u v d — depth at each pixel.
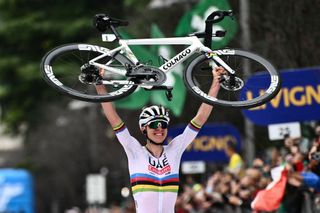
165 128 13.41
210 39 13.80
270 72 13.43
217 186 26.55
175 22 39.38
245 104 13.18
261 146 31.95
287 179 20.02
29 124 64.69
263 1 28.73
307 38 26.70
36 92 62.72
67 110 65.81
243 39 28.55
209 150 31.55
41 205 69.12
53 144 66.69
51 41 61.25
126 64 13.62
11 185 47.28
